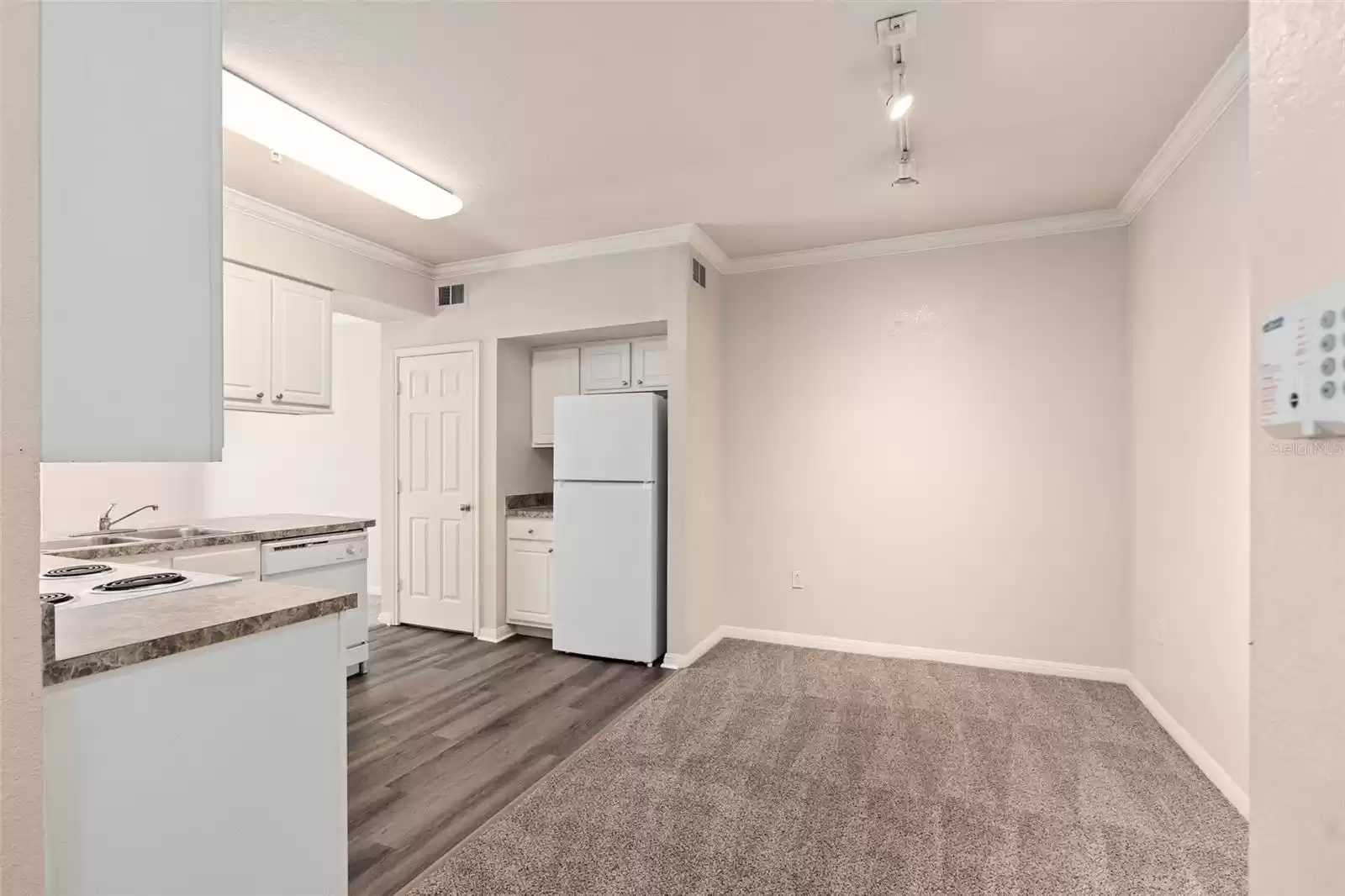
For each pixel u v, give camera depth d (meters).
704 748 2.70
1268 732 0.62
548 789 2.37
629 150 2.78
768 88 2.32
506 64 2.16
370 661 3.86
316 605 1.44
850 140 2.70
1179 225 2.74
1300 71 0.57
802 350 4.19
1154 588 3.05
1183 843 2.03
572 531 3.99
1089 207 3.44
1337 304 0.51
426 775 2.48
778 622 4.24
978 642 3.76
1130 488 3.43
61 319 0.85
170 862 1.17
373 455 6.00
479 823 2.16
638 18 1.94
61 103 0.85
